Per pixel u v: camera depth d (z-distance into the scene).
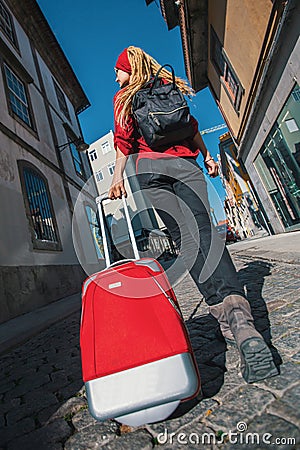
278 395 1.07
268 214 10.11
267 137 7.91
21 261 6.46
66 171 11.91
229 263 1.36
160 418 0.90
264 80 6.40
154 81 1.55
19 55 10.78
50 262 7.81
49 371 2.21
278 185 8.63
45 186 9.12
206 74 10.65
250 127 8.60
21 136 8.69
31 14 12.77
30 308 6.14
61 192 10.50
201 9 7.69
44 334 3.75
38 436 1.29
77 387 1.75
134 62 1.66
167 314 1.04
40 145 9.98
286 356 1.35
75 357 2.41
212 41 8.45
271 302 2.32
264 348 1.12
